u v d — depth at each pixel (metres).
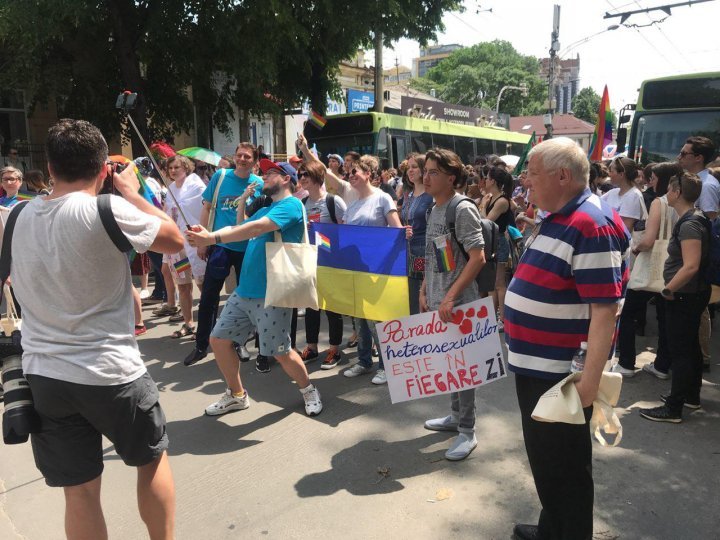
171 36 11.66
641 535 2.64
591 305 1.99
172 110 13.69
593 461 3.32
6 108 12.90
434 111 17.84
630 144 9.28
